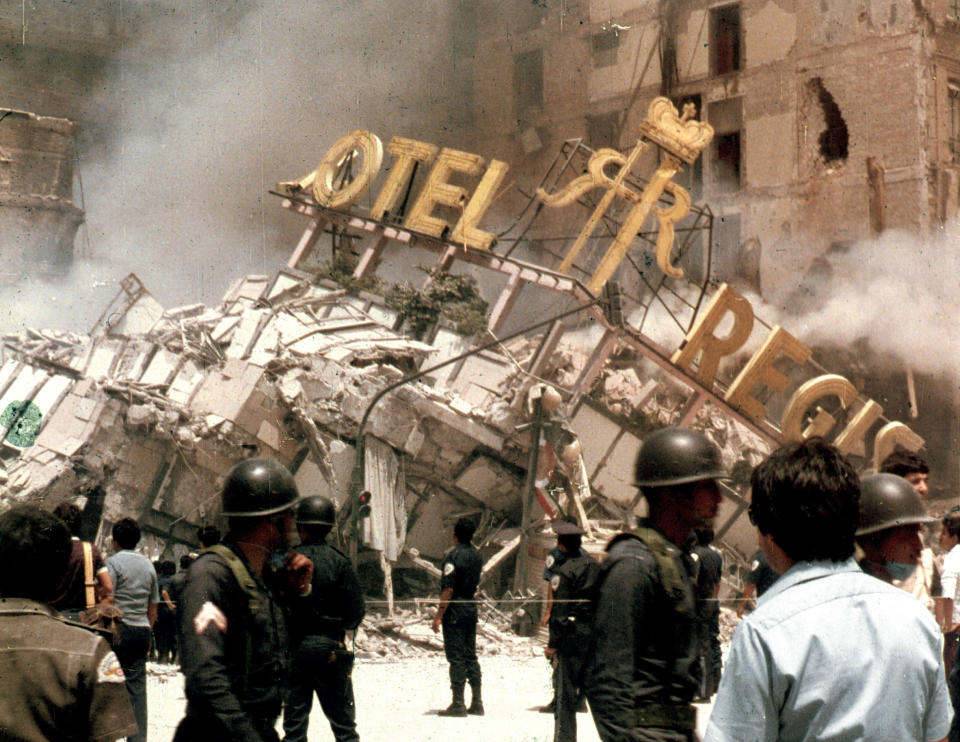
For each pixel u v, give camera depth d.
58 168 32.94
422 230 24.50
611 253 23.69
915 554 4.09
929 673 2.31
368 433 20.75
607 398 24.36
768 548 2.51
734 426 25.25
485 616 19.62
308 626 5.81
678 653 3.28
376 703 10.87
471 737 8.38
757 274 32.09
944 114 30.22
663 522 3.46
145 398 21.23
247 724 3.49
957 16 30.77
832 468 2.41
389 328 23.30
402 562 21.47
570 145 35.84
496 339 22.73
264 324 22.19
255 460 3.92
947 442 28.89
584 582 7.32
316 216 26.03
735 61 33.38
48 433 21.95
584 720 9.42
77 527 6.04
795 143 31.75
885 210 30.12
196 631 3.54
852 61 30.92
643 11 34.84
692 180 33.88
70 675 2.56
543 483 21.22
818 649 2.27
